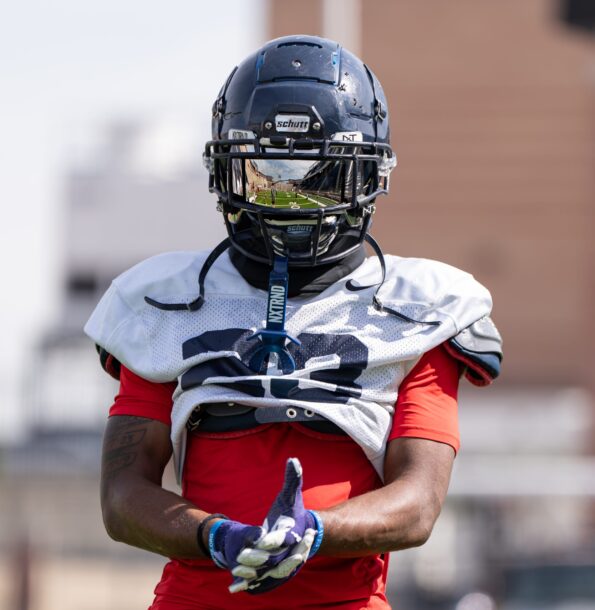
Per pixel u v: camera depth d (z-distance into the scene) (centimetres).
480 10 8688
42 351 3694
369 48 8706
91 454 3581
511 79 8656
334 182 940
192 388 923
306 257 941
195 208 6034
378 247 968
